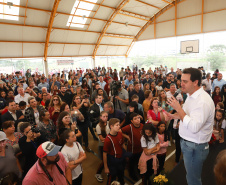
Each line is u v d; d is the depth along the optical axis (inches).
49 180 57.2
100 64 685.9
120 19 568.1
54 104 144.8
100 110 145.2
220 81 248.5
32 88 225.3
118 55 730.2
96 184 108.1
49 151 55.0
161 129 109.2
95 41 604.1
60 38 513.0
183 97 153.3
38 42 479.8
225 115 135.3
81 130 142.6
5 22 399.9
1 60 458.9
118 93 176.1
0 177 75.7
